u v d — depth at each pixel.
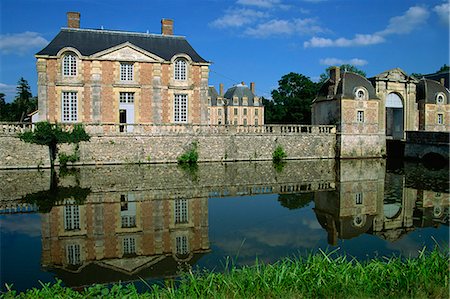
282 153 34.75
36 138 27.11
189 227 13.71
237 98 74.94
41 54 30.61
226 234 12.79
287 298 6.20
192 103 34.19
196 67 34.31
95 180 22.88
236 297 6.30
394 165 32.19
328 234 12.75
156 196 18.72
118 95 32.44
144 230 13.35
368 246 11.47
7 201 17.25
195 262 10.24
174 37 36.22
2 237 12.53
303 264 7.76
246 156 33.78
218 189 20.72
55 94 31.11
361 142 37.59
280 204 17.31
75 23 33.78
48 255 10.96
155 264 10.20
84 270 9.84
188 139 31.77
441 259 7.56
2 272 9.72
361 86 37.69
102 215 15.20
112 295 6.87
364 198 18.53
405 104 41.91
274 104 71.62
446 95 44.03
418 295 6.08
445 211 15.96
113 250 11.38
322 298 6.25
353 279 6.93
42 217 14.84
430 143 34.88
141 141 30.48
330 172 27.55
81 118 31.67
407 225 13.90
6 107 74.81
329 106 38.62
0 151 26.69
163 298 6.61
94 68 31.72
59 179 23.14
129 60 32.47
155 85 33.16
